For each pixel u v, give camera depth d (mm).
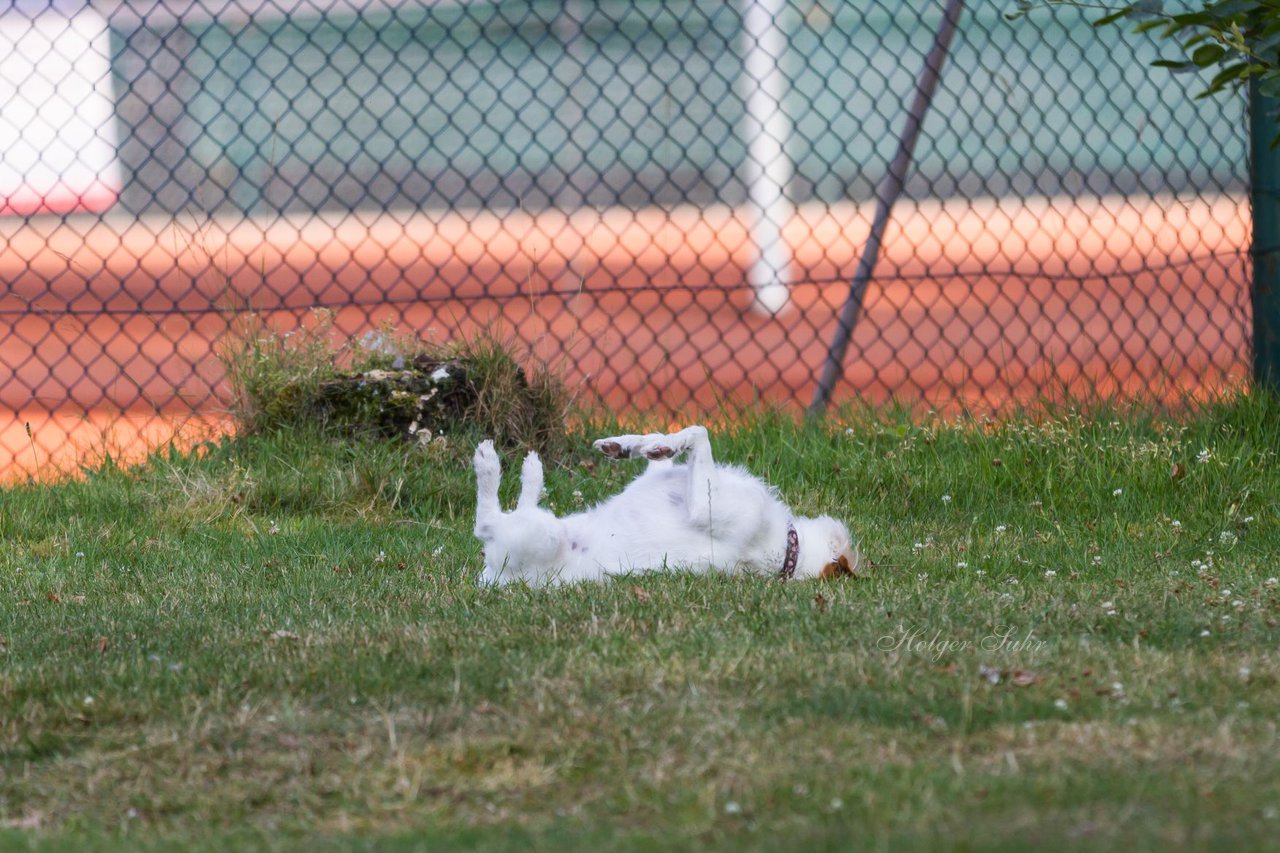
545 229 48281
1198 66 13906
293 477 16188
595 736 8203
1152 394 18719
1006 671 9102
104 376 27047
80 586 12664
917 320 33031
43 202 21141
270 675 9352
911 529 14867
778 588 11242
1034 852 6367
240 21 51000
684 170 53406
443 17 53969
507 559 12008
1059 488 15922
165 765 8070
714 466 12156
